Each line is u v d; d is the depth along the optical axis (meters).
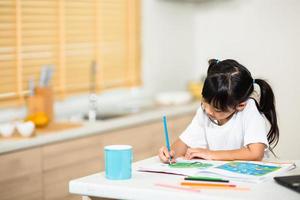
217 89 2.04
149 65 4.45
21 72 3.38
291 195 1.49
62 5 3.63
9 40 3.30
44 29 3.53
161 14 4.51
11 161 2.69
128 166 1.71
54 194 2.95
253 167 1.81
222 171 1.75
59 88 3.65
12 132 2.88
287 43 4.22
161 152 1.98
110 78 4.09
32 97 3.21
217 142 2.25
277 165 1.85
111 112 3.86
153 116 3.63
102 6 3.97
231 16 4.53
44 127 3.12
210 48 4.72
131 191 1.58
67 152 3.00
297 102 4.20
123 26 4.18
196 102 4.33
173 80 4.69
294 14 4.17
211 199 1.47
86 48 3.86
